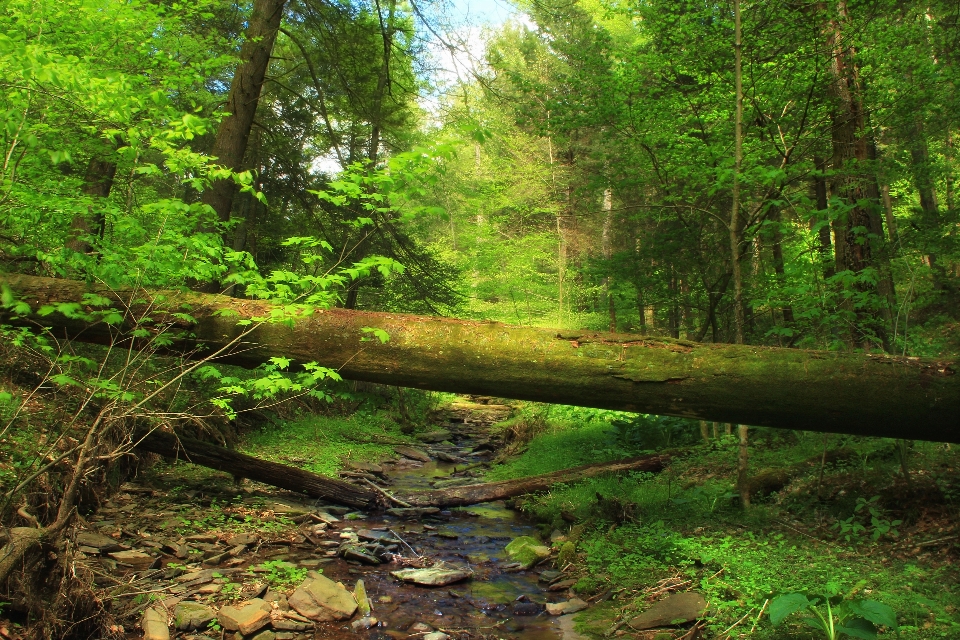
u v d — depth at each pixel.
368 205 3.93
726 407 3.96
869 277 4.75
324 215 9.81
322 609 4.00
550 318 19.48
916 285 7.00
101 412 3.53
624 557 4.87
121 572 4.20
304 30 10.01
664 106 7.19
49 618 3.01
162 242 3.97
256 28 7.74
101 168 6.45
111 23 4.79
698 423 8.41
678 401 4.03
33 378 4.98
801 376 3.80
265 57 7.84
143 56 5.50
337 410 12.04
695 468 6.94
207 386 7.49
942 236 6.79
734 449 6.98
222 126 7.61
